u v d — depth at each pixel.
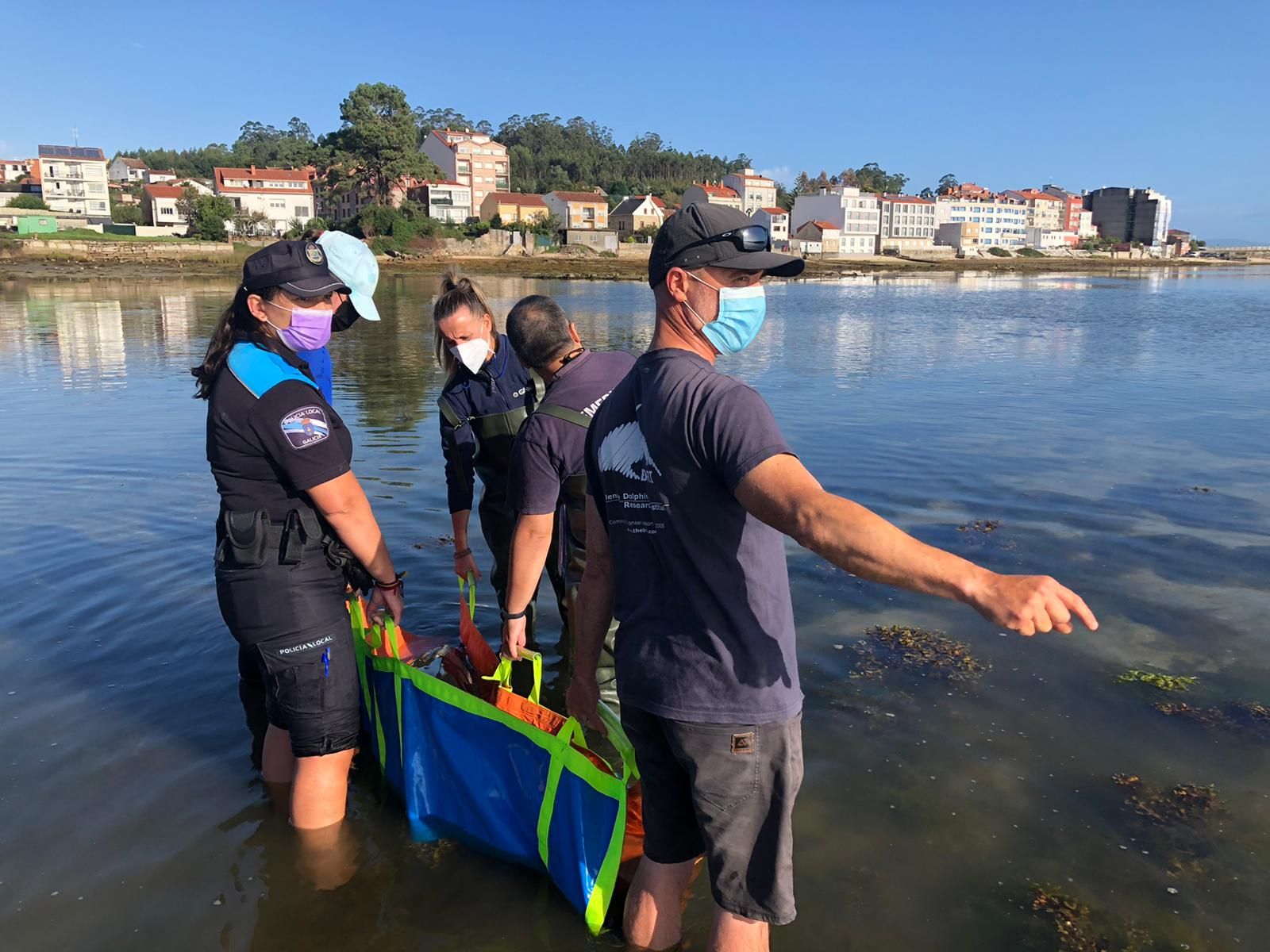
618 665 2.41
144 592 5.24
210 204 76.88
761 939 2.41
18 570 5.58
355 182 87.19
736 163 159.38
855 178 173.88
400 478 7.79
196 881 2.98
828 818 3.26
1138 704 4.03
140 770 3.57
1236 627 4.79
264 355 3.10
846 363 16.41
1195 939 2.68
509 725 3.05
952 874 2.97
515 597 3.40
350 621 3.35
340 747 3.22
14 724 3.86
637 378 2.34
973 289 55.06
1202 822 3.22
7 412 11.16
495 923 2.82
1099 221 164.50
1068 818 3.25
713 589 2.19
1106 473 7.99
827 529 1.84
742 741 2.22
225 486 3.06
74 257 62.41
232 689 4.20
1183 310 32.94
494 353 4.55
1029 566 5.62
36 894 2.88
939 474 7.94
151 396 12.37
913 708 4.00
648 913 2.62
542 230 86.12
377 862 3.11
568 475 3.54
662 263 2.30
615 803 2.71
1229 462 8.44
